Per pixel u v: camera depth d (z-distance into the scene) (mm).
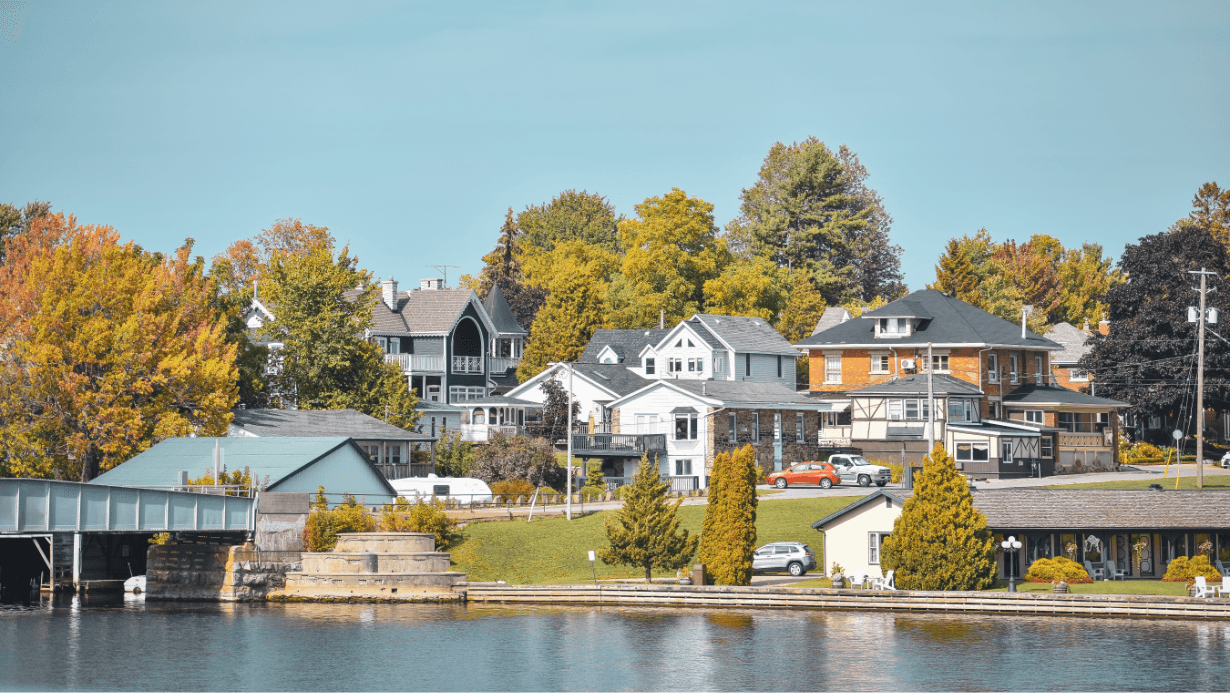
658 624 105750
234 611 113375
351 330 164500
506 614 111625
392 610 114000
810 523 130625
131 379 136750
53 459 135000
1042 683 83750
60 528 103688
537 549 127062
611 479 156375
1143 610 103812
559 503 144125
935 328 179000
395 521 124688
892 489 126938
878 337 181375
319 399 163125
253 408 157250
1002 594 106938
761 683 85562
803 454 172500
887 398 164500
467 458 162875
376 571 118812
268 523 120125
